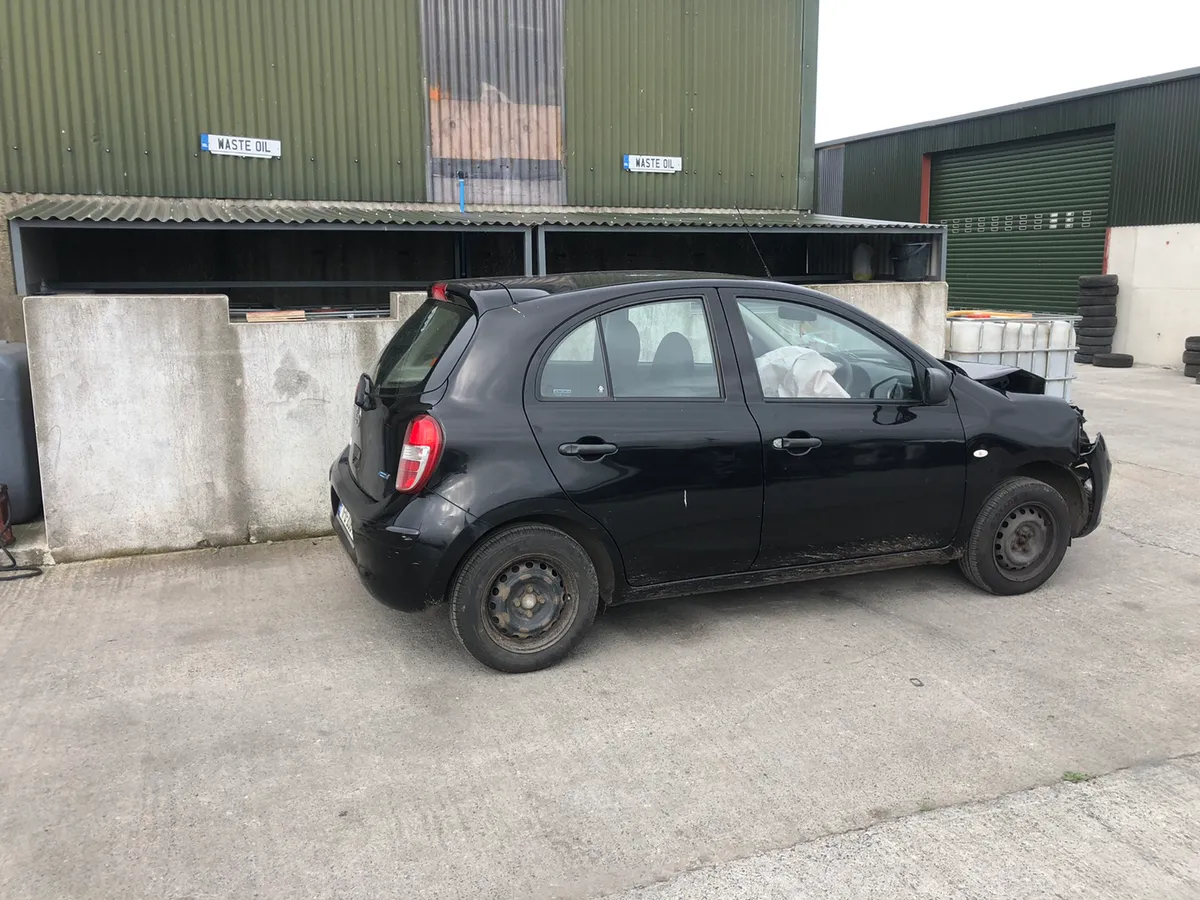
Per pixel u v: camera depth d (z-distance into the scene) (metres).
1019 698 3.79
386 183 9.45
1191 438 9.21
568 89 10.01
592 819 2.99
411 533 3.78
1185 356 14.47
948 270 21.00
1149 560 5.53
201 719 3.64
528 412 3.88
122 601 4.88
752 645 4.32
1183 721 3.60
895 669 4.05
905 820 2.97
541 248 8.75
